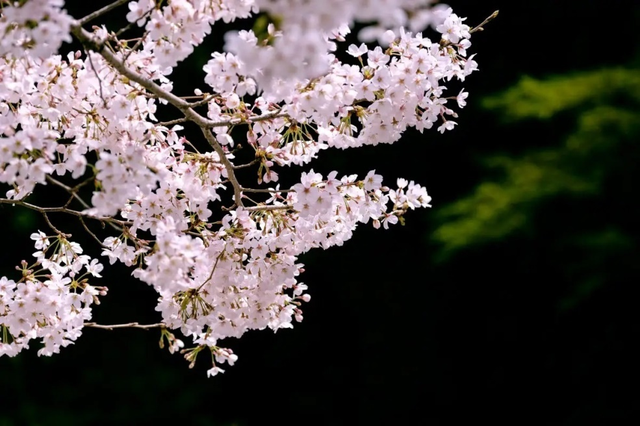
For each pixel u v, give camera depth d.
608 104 10.15
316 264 11.72
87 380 11.40
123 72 3.44
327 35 3.43
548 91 10.23
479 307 11.46
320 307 11.93
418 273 11.62
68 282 3.97
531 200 10.09
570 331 10.89
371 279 11.77
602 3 11.43
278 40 2.50
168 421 11.51
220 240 3.88
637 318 10.30
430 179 11.57
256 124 3.87
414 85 3.55
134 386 11.45
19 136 3.10
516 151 11.39
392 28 3.64
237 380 11.97
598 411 10.61
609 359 10.63
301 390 12.05
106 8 3.25
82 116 3.77
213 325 3.96
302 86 3.47
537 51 11.63
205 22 3.31
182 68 10.34
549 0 11.46
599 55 11.55
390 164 11.42
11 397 11.12
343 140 3.76
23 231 10.70
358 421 11.91
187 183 3.88
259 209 3.89
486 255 11.09
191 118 3.70
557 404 11.16
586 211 10.20
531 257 10.64
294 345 11.99
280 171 10.49
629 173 10.02
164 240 3.18
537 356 11.19
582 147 10.11
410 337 11.80
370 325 11.93
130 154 3.19
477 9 11.47
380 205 3.85
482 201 10.30
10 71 3.49
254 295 4.01
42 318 3.92
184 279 3.30
